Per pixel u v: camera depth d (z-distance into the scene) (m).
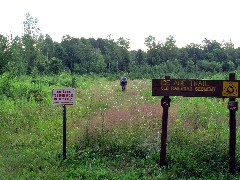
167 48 79.94
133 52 94.62
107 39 80.12
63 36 78.94
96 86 29.27
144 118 13.08
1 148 10.61
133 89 25.95
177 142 10.44
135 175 8.37
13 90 19.75
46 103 17.66
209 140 10.57
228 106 8.79
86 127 11.62
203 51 90.25
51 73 44.12
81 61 73.25
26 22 63.56
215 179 8.12
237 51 82.75
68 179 8.15
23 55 55.34
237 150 9.72
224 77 39.06
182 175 8.46
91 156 9.82
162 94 9.12
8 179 8.08
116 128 11.74
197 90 8.99
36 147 10.93
